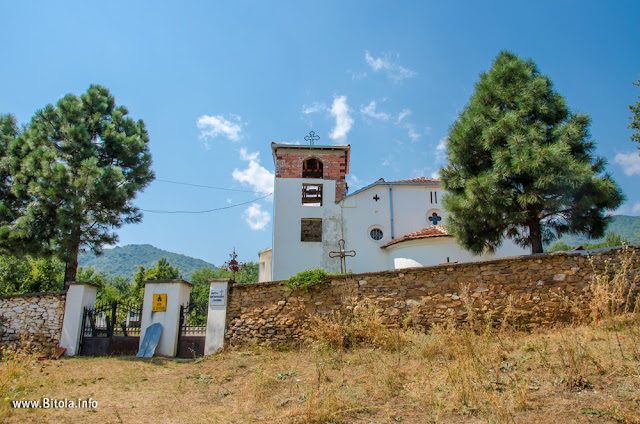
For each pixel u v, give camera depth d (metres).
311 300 12.99
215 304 13.46
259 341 12.91
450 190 14.96
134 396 8.77
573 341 8.50
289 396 8.05
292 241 22.19
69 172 16.42
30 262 24.38
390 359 9.84
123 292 58.25
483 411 6.32
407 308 12.25
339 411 6.73
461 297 11.14
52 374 10.89
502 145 13.62
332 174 24.23
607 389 6.57
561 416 5.94
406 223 22.64
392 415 6.64
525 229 14.64
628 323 9.34
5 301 14.74
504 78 14.56
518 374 7.68
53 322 14.19
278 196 22.97
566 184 11.93
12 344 14.15
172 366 11.69
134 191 18.86
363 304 12.55
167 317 13.58
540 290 11.48
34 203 16.77
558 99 13.70
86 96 19.52
